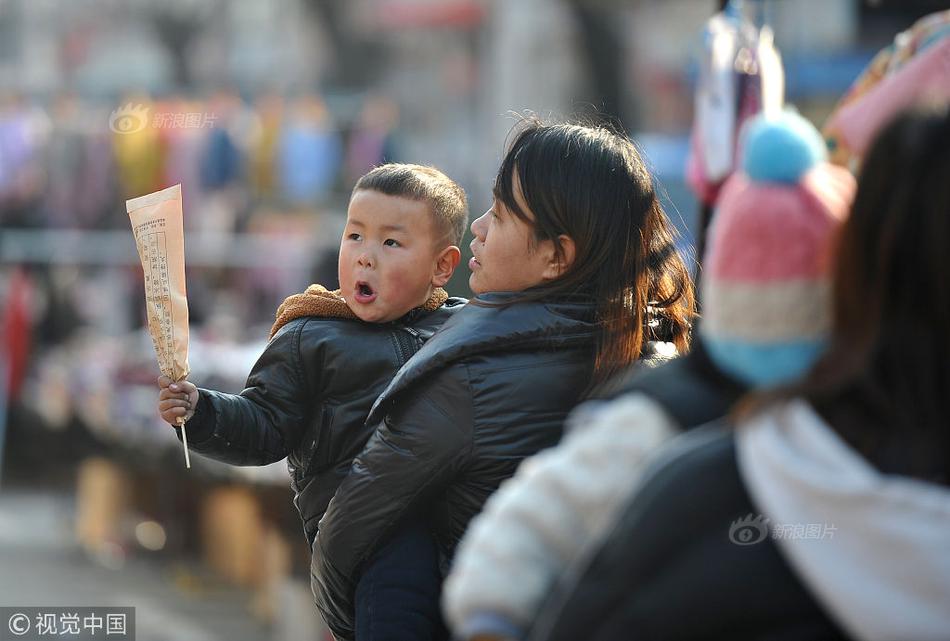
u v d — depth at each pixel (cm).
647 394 434
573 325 618
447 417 608
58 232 2467
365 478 625
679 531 401
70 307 2388
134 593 1886
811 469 383
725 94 952
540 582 434
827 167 434
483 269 653
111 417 2067
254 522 1822
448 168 4334
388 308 681
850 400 394
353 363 675
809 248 410
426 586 628
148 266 623
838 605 378
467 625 435
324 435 680
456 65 5403
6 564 2017
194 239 2452
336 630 683
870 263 397
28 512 2305
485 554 436
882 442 389
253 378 691
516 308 623
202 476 1845
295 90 2766
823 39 2966
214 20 5619
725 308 418
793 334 412
